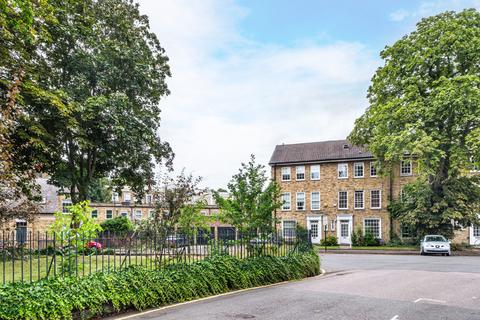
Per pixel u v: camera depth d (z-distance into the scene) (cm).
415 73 3306
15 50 1925
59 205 4034
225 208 1377
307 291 1175
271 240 1466
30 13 1553
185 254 1148
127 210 5059
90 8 2695
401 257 2753
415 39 3362
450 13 3284
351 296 1091
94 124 2403
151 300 935
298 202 4581
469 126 3089
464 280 1418
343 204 4375
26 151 2044
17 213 1931
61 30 2302
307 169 4581
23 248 870
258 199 1407
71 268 894
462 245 3694
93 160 2717
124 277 921
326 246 3844
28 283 786
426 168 3150
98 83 2516
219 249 1263
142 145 2652
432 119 3058
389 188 4181
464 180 3391
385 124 3284
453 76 3186
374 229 4203
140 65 2700
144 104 2922
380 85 3478
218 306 952
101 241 1091
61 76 2541
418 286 1274
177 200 1140
